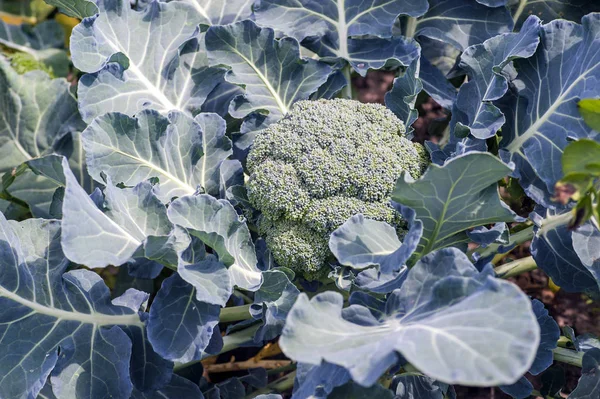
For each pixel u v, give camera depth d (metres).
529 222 0.81
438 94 0.79
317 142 0.72
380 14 0.80
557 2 0.81
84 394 0.65
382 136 0.73
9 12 1.07
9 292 0.66
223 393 0.77
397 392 0.71
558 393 0.77
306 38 0.81
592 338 0.73
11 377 0.65
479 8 0.80
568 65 0.71
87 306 0.68
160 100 0.77
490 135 0.71
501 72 0.75
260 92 0.79
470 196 0.64
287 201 0.71
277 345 0.82
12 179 0.81
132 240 0.65
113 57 0.74
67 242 0.61
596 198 0.58
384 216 0.71
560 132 0.70
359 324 0.61
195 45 0.80
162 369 0.68
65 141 0.83
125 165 0.71
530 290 0.92
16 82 0.82
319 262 0.72
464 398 0.85
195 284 0.64
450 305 0.58
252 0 0.83
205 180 0.75
